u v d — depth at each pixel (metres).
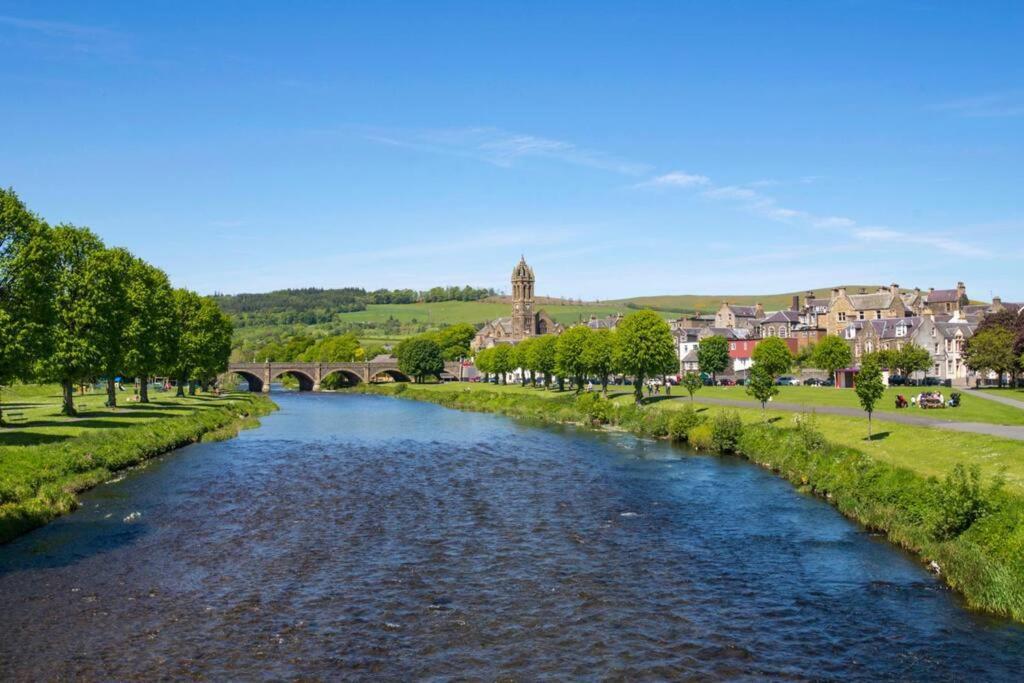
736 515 48.91
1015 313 133.12
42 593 33.72
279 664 26.84
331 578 36.16
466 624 30.62
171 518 47.62
